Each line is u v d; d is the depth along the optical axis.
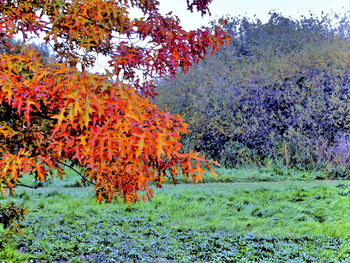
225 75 14.93
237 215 7.78
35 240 6.15
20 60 2.00
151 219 7.63
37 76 1.87
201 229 7.04
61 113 1.73
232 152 13.68
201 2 3.10
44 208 8.34
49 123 2.23
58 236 6.43
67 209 8.31
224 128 14.13
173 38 2.62
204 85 14.91
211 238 6.46
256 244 6.05
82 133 1.80
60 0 2.50
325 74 13.47
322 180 11.12
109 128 1.80
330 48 13.97
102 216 7.81
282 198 8.57
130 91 1.97
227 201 8.64
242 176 11.97
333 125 12.88
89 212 8.11
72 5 2.44
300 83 13.82
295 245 5.95
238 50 15.67
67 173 12.16
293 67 13.89
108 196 2.50
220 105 14.48
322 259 5.30
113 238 6.41
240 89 14.40
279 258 5.41
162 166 2.12
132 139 1.71
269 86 14.01
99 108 1.71
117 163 2.25
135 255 5.65
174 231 6.89
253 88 14.12
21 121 2.12
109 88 1.93
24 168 1.80
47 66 2.09
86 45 2.54
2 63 1.96
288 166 12.71
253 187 9.87
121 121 1.80
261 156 13.56
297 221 7.15
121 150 1.72
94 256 5.60
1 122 2.08
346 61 13.27
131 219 7.57
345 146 12.12
